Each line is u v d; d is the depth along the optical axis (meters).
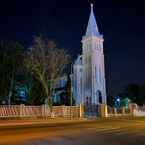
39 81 46.47
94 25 85.56
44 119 37.12
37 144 14.01
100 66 83.00
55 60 45.16
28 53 45.56
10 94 45.59
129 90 83.19
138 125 27.38
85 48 85.25
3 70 44.53
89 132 20.25
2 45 45.03
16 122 31.41
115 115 51.16
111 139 16.28
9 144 13.85
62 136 17.55
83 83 82.56
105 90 82.31
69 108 42.72
